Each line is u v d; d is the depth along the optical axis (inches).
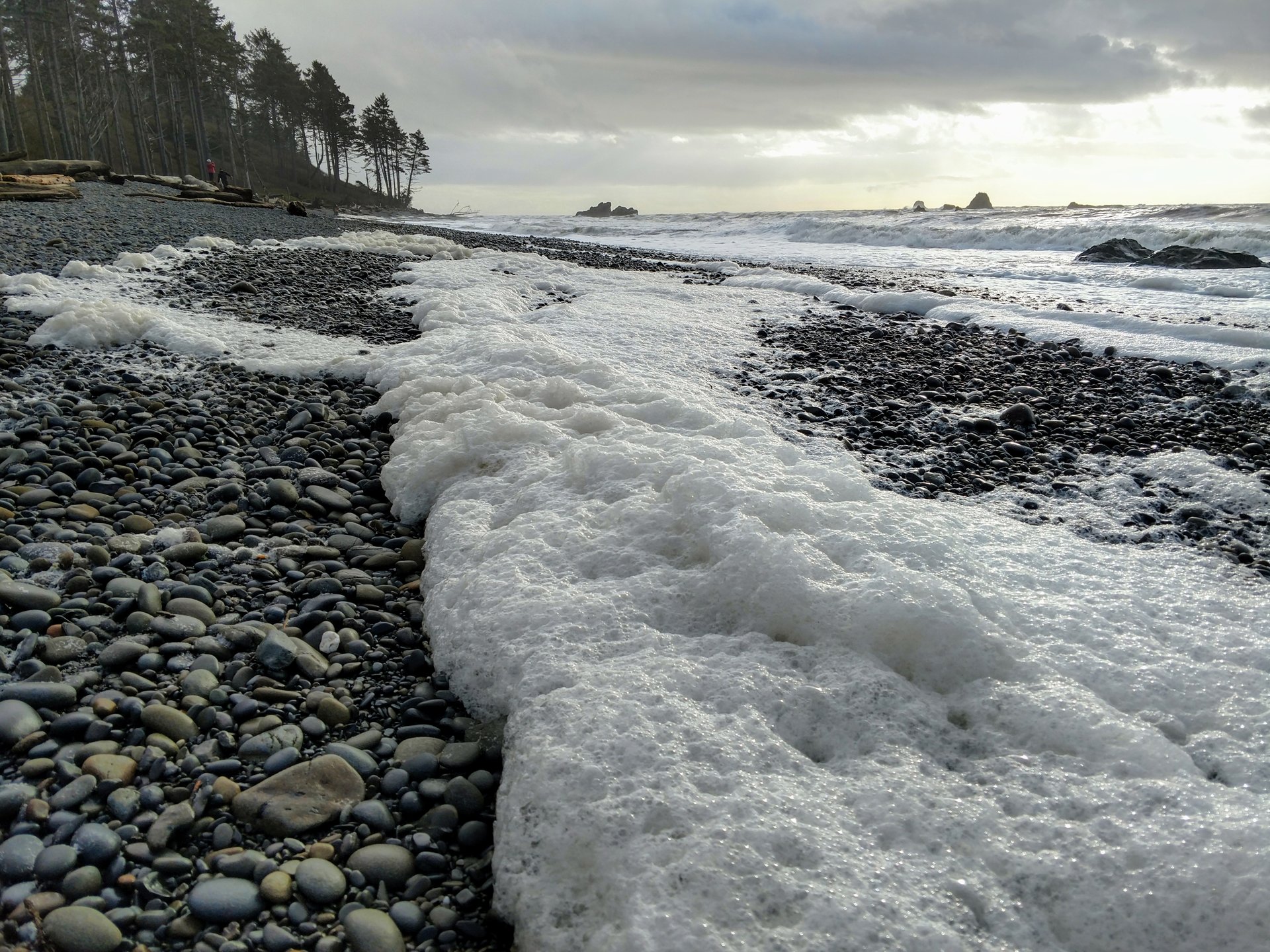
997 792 87.1
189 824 88.8
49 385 227.9
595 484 161.2
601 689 100.0
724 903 72.8
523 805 85.9
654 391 217.8
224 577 141.1
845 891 73.5
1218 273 629.6
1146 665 110.5
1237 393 268.7
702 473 148.4
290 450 200.2
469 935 80.5
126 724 101.7
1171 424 242.1
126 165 2146.9
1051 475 204.8
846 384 281.1
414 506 173.9
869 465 203.8
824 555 123.6
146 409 219.1
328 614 131.1
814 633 111.7
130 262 414.0
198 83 2292.1
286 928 78.7
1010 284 598.5
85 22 2071.9
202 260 457.7
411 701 113.2
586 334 330.6
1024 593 128.7
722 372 290.4
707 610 120.7
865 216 1886.1
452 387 229.9
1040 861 77.2
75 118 2297.0
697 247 1156.5
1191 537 167.5
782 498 138.5
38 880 79.5
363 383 264.5
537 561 134.4
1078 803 84.5
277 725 106.1
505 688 109.2
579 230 1772.9
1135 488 193.5
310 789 94.3
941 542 131.6
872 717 97.6
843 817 82.7
